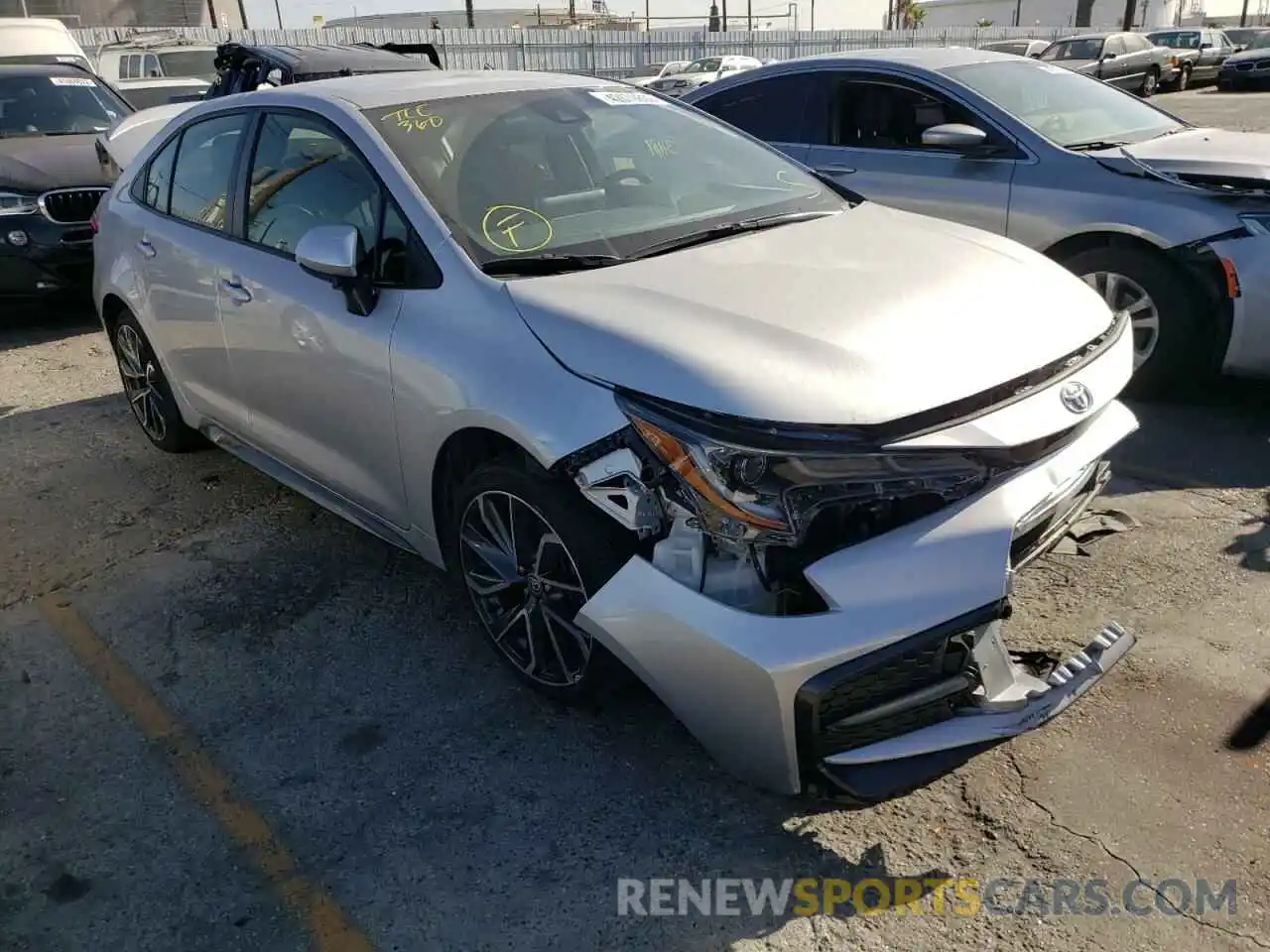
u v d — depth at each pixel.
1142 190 4.86
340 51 9.50
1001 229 5.32
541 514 2.77
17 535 4.39
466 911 2.42
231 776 2.89
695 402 2.39
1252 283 4.55
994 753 2.80
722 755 2.49
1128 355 2.96
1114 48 25.48
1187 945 2.22
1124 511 4.00
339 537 4.24
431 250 3.11
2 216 7.21
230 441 4.44
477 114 3.62
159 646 3.53
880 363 2.44
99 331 7.65
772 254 3.08
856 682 2.32
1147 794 2.62
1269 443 4.55
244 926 2.41
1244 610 3.32
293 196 3.70
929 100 5.70
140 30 25.44
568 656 2.96
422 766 2.90
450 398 2.90
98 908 2.47
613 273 2.96
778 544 2.35
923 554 2.33
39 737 3.08
